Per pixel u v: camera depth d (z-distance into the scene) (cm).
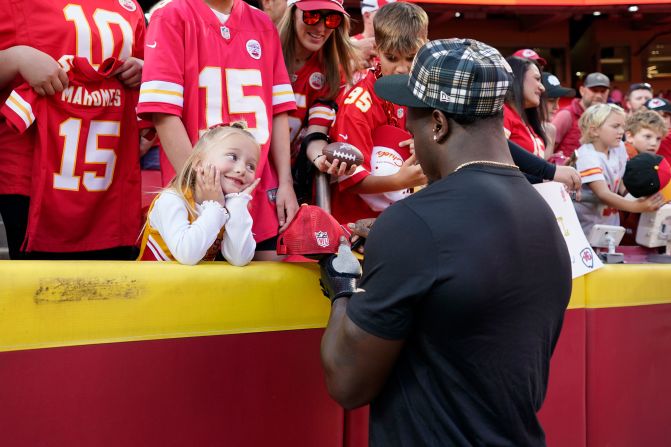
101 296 168
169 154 217
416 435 147
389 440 152
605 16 1788
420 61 158
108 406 169
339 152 236
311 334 198
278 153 245
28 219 223
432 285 141
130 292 172
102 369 168
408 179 245
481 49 155
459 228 144
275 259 237
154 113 220
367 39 331
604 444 247
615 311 249
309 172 261
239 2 242
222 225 190
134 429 172
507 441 146
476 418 144
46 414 161
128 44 241
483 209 147
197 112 225
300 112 279
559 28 1769
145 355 173
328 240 186
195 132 223
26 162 225
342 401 152
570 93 476
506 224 147
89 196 231
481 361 144
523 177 161
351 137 264
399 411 150
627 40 1838
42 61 213
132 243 244
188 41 224
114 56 237
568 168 261
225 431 184
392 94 163
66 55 224
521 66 341
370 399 153
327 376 154
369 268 148
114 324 170
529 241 150
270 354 192
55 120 222
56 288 163
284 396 194
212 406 182
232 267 188
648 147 453
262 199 235
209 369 182
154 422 174
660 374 261
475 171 154
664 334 263
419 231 143
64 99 223
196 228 183
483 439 143
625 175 322
